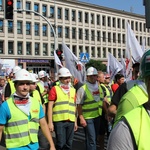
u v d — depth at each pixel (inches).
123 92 176.2
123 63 446.9
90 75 256.7
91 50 2664.9
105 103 268.2
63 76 253.4
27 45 2196.1
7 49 2084.2
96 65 2304.4
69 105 253.3
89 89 254.7
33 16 2212.1
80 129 423.5
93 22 2677.2
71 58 430.3
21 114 157.6
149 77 69.2
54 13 2361.0
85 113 252.5
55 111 251.8
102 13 2751.0
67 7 2453.2
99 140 280.1
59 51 746.2
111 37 2844.5
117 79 325.7
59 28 2406.5
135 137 65.5
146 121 66.9
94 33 2684.5
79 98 252.8
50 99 250.7
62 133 250.8
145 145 64.9
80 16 2568.9
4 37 2068.2
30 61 2194.9
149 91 69.4
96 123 255.3
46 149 273.9
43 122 167.3
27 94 160.1
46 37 2299.5
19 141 156.2
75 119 259.8
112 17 2847.0
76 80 424.5
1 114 156.0
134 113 68.3
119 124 68.0
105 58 2778.1
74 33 2519.7
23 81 157.8
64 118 249.8
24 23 2165.4
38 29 2256.4
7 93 295.7
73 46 2514.8
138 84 144.9
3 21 2058.3
